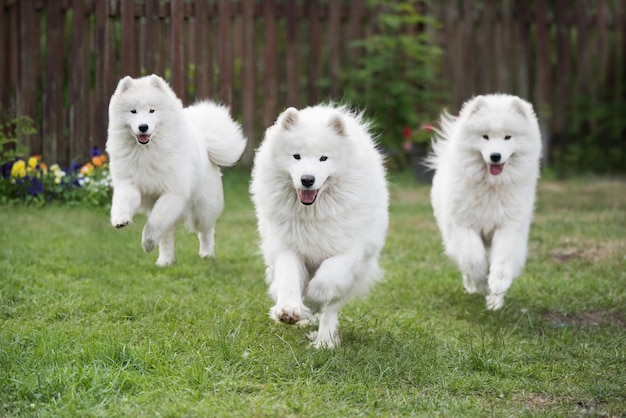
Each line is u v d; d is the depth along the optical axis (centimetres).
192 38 1251
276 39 1448
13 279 684
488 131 680
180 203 724
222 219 1061
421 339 595
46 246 818
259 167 559
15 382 461
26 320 598
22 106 1182
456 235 706
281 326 605
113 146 714
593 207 1220
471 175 692
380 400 469
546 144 1620
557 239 980
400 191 1359
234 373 502
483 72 1559
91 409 436
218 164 807
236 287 723
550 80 1603
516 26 1582
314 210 543
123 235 898
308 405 453
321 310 554
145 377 479
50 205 1041
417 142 1459
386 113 1538
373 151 582
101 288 687
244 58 1421
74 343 539
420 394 484
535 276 809
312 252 554
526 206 700
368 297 710
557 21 1592
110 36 1148
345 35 1555
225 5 1308
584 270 830
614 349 579
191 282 728
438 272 824
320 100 1514
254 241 931
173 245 801
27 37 1175
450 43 1556
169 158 713
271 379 494
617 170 1633
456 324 650
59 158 1183
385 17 1500
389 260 878
